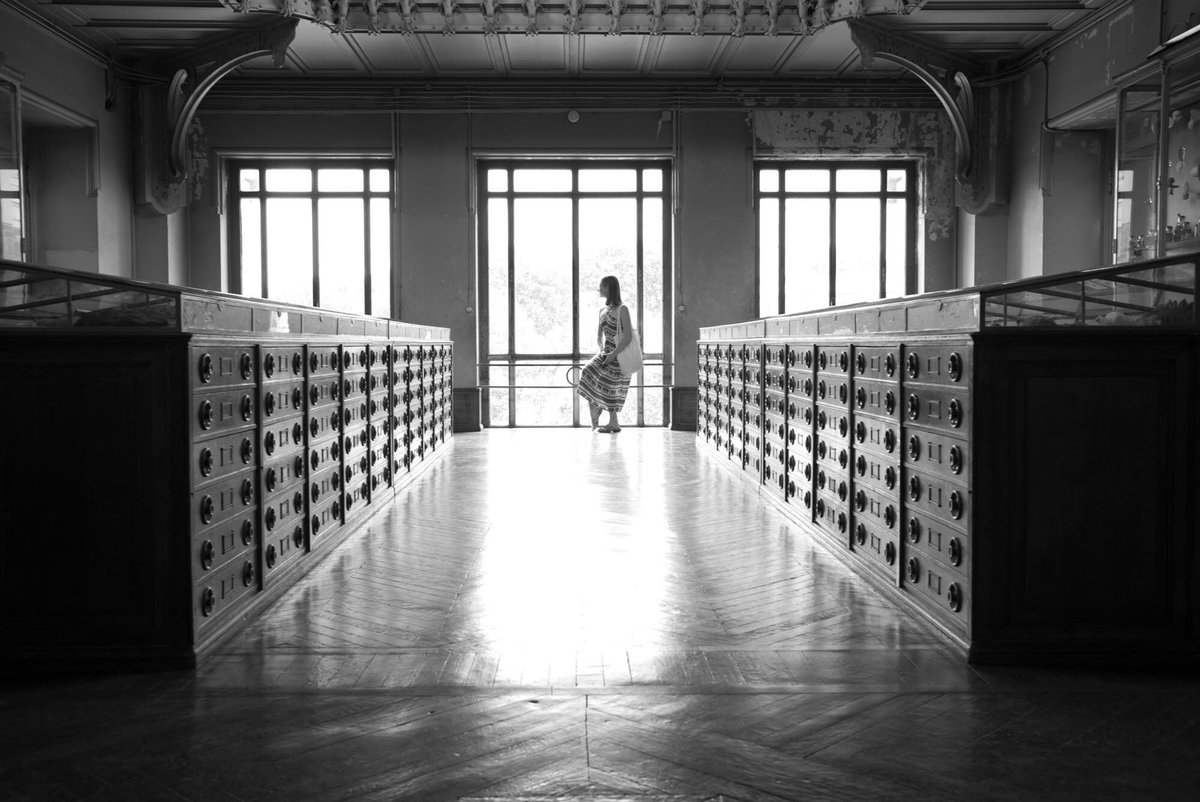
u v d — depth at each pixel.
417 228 13.98
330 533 5.86
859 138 14.09
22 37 10.46
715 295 14.19
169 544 3.64
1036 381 3.65
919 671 3.61
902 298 4.54
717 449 10.34
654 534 6.37
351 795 2.60
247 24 11.62
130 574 3.64
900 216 14.48
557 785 2.64
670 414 14.27
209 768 2.77
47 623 3.63
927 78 12.74
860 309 5.24
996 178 13.40
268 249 14.20
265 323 4.67
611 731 3.03
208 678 3.56
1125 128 9.99
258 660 3.78
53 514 3.62
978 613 3.68
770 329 7.63
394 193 14.02
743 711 3.21
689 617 4.41
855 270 14.50
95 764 2.81
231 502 4.12
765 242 14.45
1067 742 2.95
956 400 3.82
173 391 3.61
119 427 3.61
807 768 2.76
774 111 14.03
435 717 3.16
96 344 3.58
